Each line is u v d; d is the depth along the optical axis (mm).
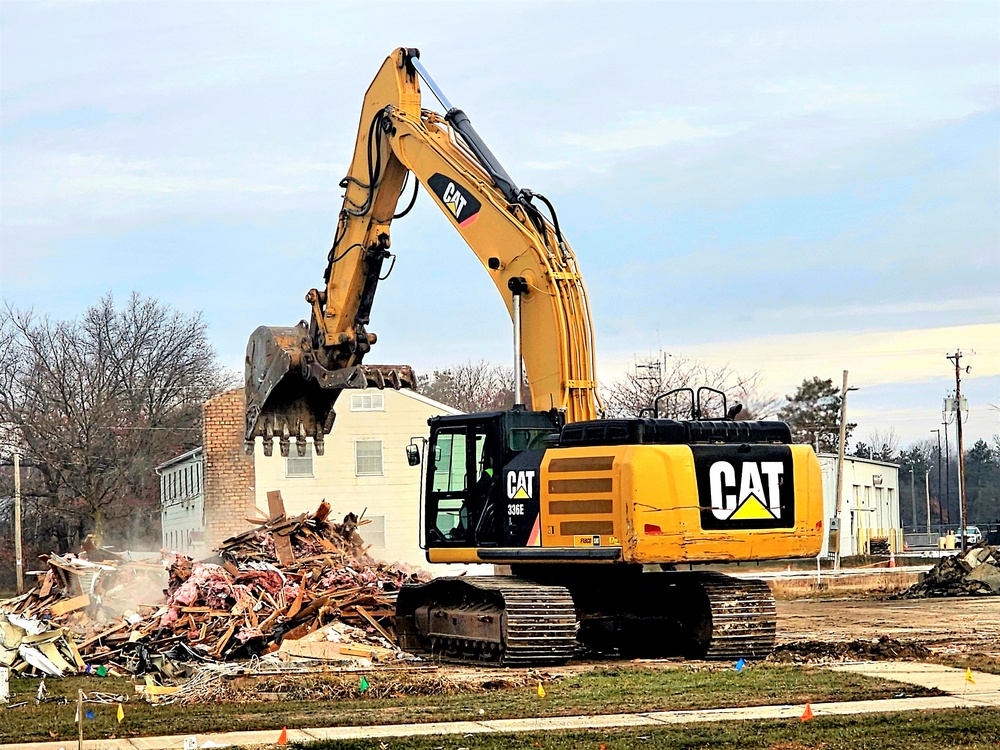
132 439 65938
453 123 20094
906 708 13500
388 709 13875
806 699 14148
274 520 25875
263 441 22156
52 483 62688
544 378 18578
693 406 18641
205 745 11758
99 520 62188
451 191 19703
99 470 63406
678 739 11781
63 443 62125
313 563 24219
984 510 165625
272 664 17797
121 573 24453
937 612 28000
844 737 11828
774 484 17781
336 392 22344
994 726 12227
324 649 18766
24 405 63812
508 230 18828
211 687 15602
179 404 68688
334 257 21906
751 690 14797
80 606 22531
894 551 78000
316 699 14781
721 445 17625
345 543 25984
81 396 63250
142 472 65875
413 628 20109
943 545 75500
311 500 45156
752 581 19031
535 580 18781
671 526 17109
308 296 21875
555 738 11906
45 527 70125
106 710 14398
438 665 18281
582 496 17578
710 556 17312
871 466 77125
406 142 20562
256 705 14406
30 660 18141
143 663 18219
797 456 18000
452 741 11797
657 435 17469
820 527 18031
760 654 18562
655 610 19156
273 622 19578
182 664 17688
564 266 18625
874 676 15891
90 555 26312
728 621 18250
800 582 40625
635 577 18984
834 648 18891
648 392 65000
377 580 23422
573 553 17594
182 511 54812
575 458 17703
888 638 19453
